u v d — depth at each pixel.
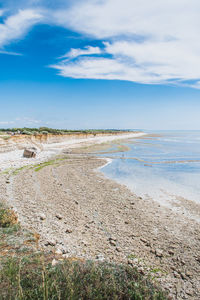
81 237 9.84
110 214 13.52
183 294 6.58
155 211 14.49
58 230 10.16
